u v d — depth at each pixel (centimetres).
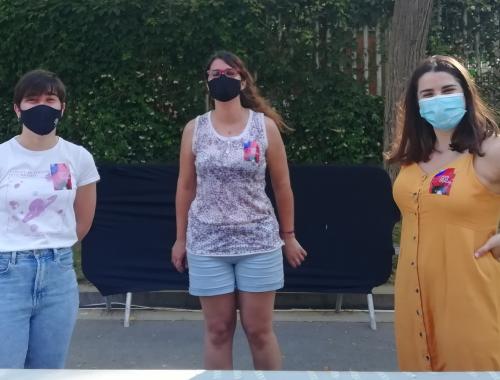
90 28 772
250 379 161
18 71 794
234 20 762
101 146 791
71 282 270
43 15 765
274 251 308
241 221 300
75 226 274
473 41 813
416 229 248
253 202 303
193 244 307
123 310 547
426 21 655
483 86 819
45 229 257
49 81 260
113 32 773
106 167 502
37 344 264
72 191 265
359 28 792
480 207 233
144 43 775
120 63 784
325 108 799
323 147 812
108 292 505
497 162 228
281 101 802
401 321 256
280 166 319
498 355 232
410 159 258
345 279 497
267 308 314
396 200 262
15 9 770
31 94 257
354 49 792
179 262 337
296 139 812
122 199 504
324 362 439
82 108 793
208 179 301
